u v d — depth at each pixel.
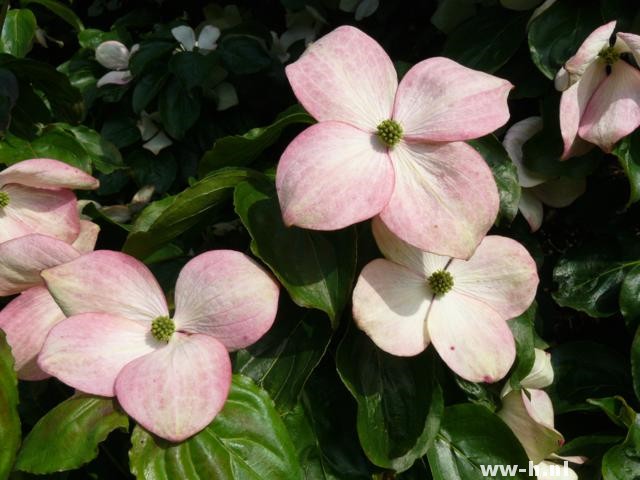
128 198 0.62
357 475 0.40
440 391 0.39
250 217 0.38
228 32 0.60
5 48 0.56
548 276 0.54
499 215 0.43
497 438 0.41
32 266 0.37
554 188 0.48
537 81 0.47
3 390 0.35
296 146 0.35
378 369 0.40
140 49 0.57
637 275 0.46
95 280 0.36
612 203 0.50
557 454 0.45
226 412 0.36
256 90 0.59
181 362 0.34
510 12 0.48
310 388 0.42
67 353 0.34
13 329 0.37
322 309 0.37
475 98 0.36
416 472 0.43
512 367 0.42
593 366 0.49
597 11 0.45
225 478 0.35
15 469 0.34
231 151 0.42
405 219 0.35
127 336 0.35
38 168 0.40
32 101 0.51
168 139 0.59
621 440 0.44
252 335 0.35
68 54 0.71
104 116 0.61
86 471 0.41
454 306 0.38
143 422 0.33
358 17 0.56
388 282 0.37
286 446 0.36
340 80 0.37
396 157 0.36
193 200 0.39
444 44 0.53
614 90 0.42
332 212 0.34
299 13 0.62
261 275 0.36
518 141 0.47
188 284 0.36
